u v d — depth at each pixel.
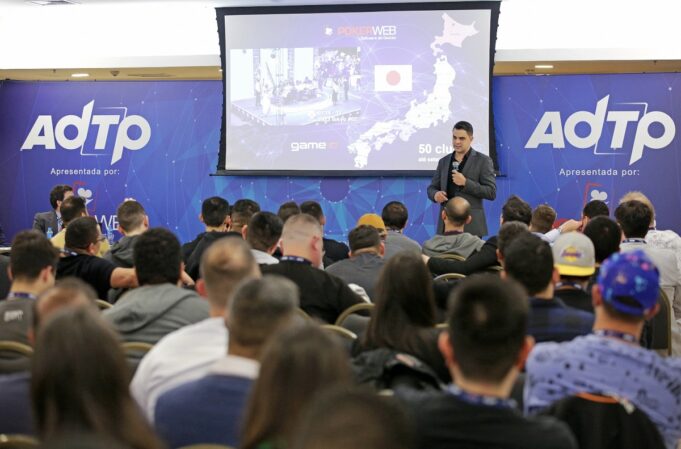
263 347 1.94
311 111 8.92
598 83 8.73
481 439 1.65
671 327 4.12
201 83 9.30
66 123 9.49
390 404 0.90
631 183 8.76
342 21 8.80
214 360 2.32
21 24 9.49
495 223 8.92
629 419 2.04
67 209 5.92
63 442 1.26
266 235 4.25
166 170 9.38
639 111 8.70
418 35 8.71
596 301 2.22
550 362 2.18
